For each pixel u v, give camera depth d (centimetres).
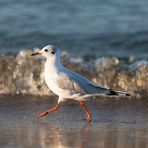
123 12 2834
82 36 2533
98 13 2831
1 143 1070
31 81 1669
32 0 2930
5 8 2873
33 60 1773
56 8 2878
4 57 1805
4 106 1474
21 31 2589
